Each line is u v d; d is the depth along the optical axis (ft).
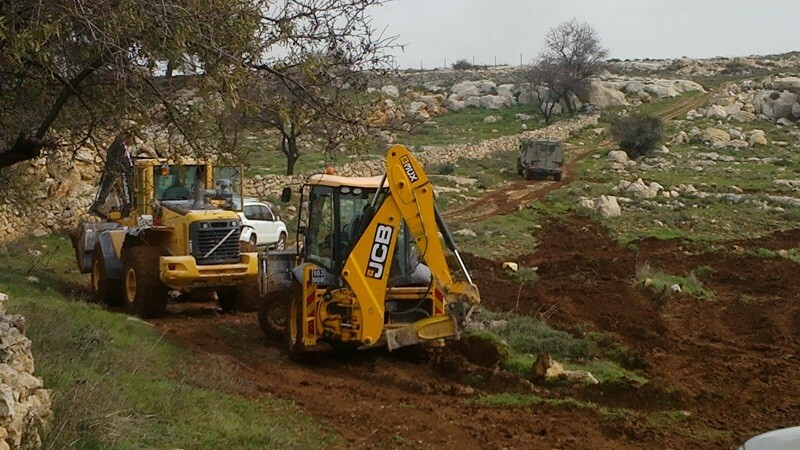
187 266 53.01
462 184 152.87
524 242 97.45
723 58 420.77
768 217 119.55
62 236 80.89
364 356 45.70
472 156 192.85
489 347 44.57
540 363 41.86
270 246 87.45
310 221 45.09
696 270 81.71
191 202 57.88
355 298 42.01
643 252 93.30
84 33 25.05
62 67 26.61
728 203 131.03
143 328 44.91
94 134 30.53
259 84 27.30
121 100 26.76
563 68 260.83
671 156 189.98
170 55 24.95
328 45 27.22
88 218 83.10
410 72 354.13
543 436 33.40
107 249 57.31
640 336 55.01
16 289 48.37
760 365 48.65
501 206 131.64
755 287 75.77
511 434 33.32
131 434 25.29
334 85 27.45
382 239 41.29
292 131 28.40
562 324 54.39
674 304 66.95
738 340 56.75
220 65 25.54
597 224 113.91
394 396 38.73
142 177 57.57
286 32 26.84
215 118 27.78
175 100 26.66
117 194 65.67
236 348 46.68
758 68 378.32
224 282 54.65
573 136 228.43
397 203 41.06
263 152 160.97
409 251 43.88
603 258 86.58
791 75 297.74
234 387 36.40
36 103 28.78
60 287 60.95
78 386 27.32
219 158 27.89
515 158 191.11
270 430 29.89
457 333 41.37
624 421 35.86
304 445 29.71
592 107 268.82
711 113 252.21
